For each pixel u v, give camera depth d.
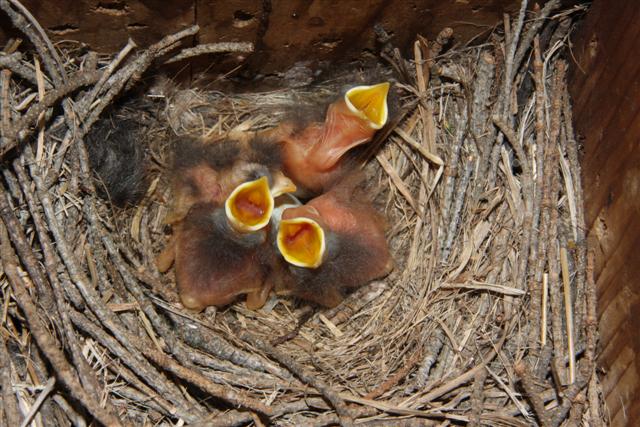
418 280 0.29
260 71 0.30
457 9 0.28
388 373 0.27
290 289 0.29
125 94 0.29
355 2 0.27
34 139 0.27
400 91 0.30
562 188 0.29
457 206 0.29
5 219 0.25
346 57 0.30
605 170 0.27
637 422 0.25
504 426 0.26
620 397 0.26
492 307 0.28
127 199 0.29
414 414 0.26
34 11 0.26
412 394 0.27
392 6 0.28
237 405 0.26
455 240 0.29
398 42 0.29
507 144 0.29
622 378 0.26
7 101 0.26
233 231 0.29
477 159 0.29
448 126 0.30
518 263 0.28
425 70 0.30
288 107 0.30
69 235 0.27
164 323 0.27
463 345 0.27
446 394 0.27
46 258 0.25
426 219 0.29
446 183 0.29
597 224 0.28
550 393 0.27
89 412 0.25
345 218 0.29
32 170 0.26
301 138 0.30
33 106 0.26
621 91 0.26
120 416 0.26
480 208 0.29
